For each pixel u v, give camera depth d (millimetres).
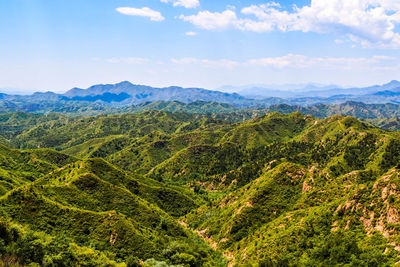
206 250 109500
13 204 87250
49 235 78812
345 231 79188
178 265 83812
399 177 76750
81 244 82562
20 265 59875
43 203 92500
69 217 91688
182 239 113375
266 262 80812
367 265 62219
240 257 98250
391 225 68500
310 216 95688
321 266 70875
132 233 92000
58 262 65188
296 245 85500
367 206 79625
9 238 65375
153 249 90562
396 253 61250
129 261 79000
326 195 111625
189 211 174625
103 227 91250
